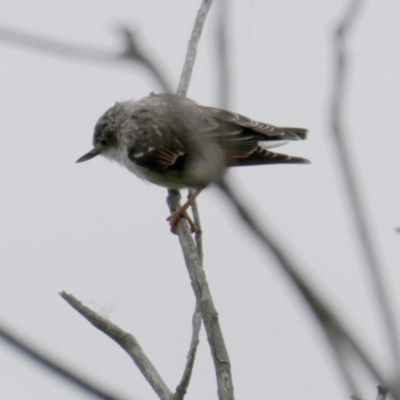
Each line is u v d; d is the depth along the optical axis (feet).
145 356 29.89
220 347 29.96
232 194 10.95
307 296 10.90
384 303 11.09
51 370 16.22
